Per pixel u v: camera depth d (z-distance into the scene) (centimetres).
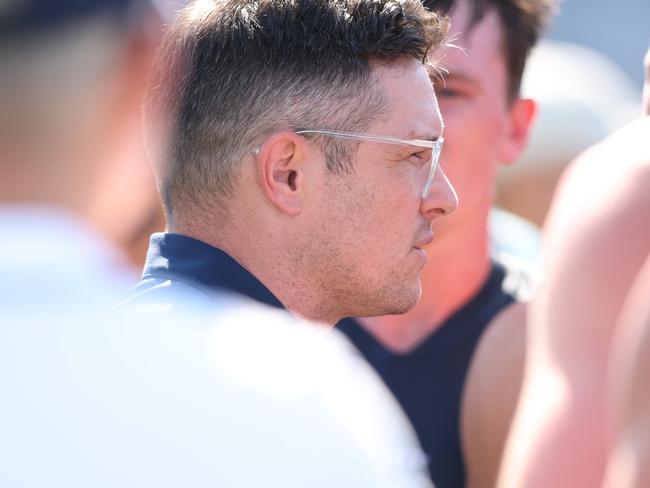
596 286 648
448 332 1070
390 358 1073
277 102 709
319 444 386
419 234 752
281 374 398
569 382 648
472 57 1048
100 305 392
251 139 707
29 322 382
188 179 717
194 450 374
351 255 724
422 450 1054
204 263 670
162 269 675
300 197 714
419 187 746
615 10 2694
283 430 384
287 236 714
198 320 415
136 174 404
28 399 374
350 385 421
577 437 637
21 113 378
